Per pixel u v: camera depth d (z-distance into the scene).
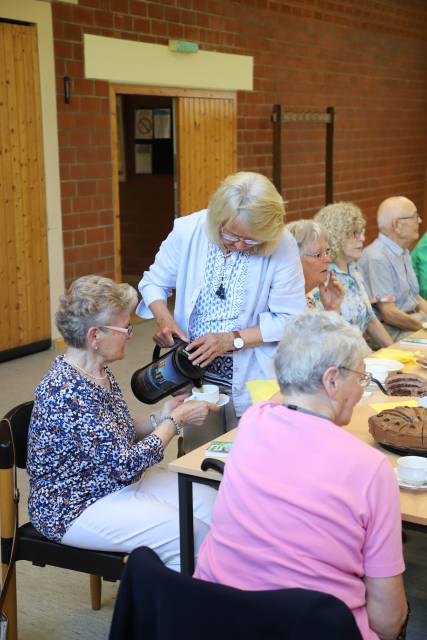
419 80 11.16
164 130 8.33
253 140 7.86
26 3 5.26
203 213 2.59
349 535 1.42
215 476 1.90
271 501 1.46
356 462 1.45
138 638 1.37
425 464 1.86
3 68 5.17
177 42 6.57
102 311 1.98
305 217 8.93
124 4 6.09
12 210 5.39
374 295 3.96
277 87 8.06
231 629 1.26
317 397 1.55
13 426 2.08
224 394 2.52
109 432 1.99
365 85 9.72
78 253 6.05
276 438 1.52
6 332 5.47
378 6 9.74
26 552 2.08
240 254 2.48
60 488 2.01
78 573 2.72
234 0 7.25
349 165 9.62
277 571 1.43
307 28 8.40
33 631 2.35
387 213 3.99
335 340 1.54
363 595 1.46
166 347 2.62
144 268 8.92
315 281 2.93
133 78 6.28
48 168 5.65
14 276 5.47
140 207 8.77
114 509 2.00
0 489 2.05
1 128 5.21
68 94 5.75
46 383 2.00
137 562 1.35
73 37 5.72
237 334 2.48
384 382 2.60
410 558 2.79
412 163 11.31
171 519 2.03
